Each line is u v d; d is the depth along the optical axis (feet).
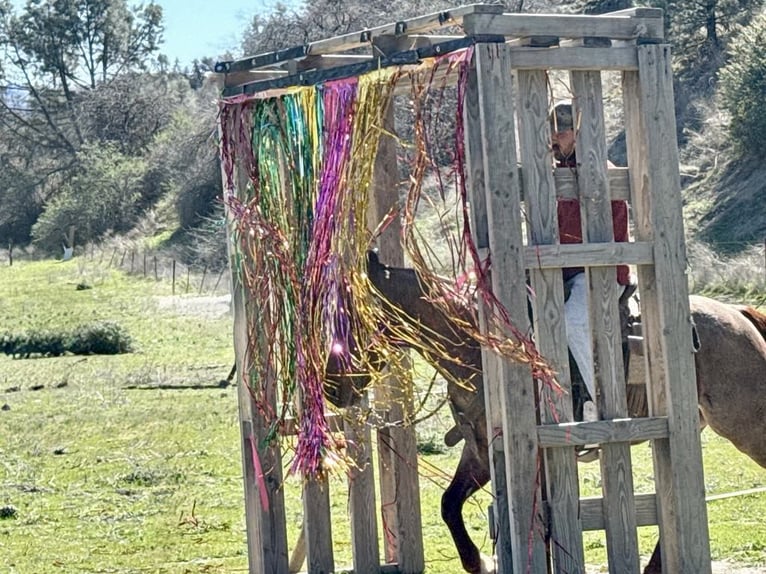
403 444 26.13
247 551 28.78
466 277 21.12
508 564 21.04
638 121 21.43
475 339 21.02
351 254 22.03
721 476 36.40
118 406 57.98
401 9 111.55
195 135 160.15
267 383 24.68
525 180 20.68
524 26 20.44
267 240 24.09
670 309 21.24
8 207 244.22
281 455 25.41
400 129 62.85
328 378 22.66
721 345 22.82
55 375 72.90
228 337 86.84
